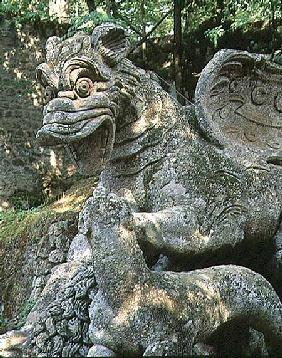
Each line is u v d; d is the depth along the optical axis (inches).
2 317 237.0
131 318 94.3
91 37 115.4
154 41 349.7
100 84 112.7
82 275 108.7
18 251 250.5
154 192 116.6
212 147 124.6
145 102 119.7
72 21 288.2
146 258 112.1
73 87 110.7
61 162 422.0
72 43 113.2
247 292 103.1
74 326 104.4
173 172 116.9
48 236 203.5
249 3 289.3
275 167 128.3
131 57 348.8
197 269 109.4
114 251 96.2
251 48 310.8
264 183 124.1
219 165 121.5
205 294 99.1
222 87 132.4
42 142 109.9
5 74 423.8
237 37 314.5
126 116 118.5
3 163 417.4
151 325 94.3
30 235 249.9
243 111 134.4
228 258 119.6
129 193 117.0
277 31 300.7
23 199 414.9
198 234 112.6
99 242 96.7
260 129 135.0
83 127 108.8
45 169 421.4
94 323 96.6
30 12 420.8
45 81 114.0
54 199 391.5
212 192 117.9
